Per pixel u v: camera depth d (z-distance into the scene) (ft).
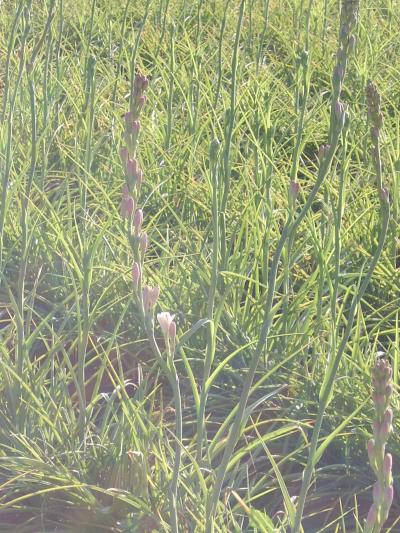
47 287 17.22
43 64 24.68
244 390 9.32
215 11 32.37
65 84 23.97
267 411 14.52
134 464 11.88
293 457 13.62
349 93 25.45
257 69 22.71
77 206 19.60
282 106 25.05
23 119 21.43
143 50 29.45
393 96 26.27
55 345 13.75
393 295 17.40
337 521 12.79
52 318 15.98
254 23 31.50
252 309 16.15
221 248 16.52
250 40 26.68
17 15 13.69
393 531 12.75
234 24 31.04
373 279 18.10
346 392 13.88
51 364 14.30
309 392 14.20
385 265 18.19
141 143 22.11
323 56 28.94
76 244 17.49
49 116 20.94
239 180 20.16
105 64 27.91
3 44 27.20
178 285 16.62
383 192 8.63
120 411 14.55
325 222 17.63
